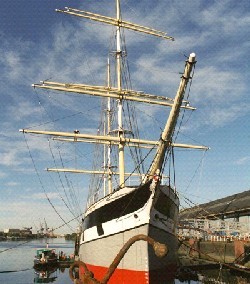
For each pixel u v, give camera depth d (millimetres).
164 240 16234
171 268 17453
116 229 16031
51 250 44781
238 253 27062
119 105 26328
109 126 34688
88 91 26594
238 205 34969
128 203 15594
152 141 25016
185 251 38969
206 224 36375
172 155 15586
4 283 28562
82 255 21203
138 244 14867
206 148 27703
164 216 16328
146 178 15766
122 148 23828
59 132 24672
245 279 24391
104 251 16844
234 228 32594
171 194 17281
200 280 25156
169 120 14125
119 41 28250
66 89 26375
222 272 27875
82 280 3473
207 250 33688
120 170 23234
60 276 33438
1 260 59438
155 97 28766
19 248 115188
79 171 35719
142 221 14875
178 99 13258
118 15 28656
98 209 17625
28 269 41438
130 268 15016
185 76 12430
